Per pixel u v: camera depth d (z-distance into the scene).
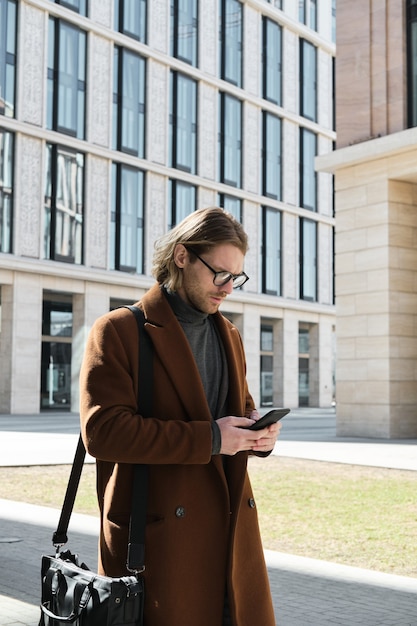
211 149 41.69
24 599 5.27
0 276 33.16
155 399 2.23
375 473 12.26
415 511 8.91
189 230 2.26
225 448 2.15
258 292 44.19
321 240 48.62
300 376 48.19
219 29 42.94
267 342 46.34
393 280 20.09
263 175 45.16
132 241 37.81
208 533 2.21
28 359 33.91
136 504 2.15
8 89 33.41
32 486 11.07
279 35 46.75
